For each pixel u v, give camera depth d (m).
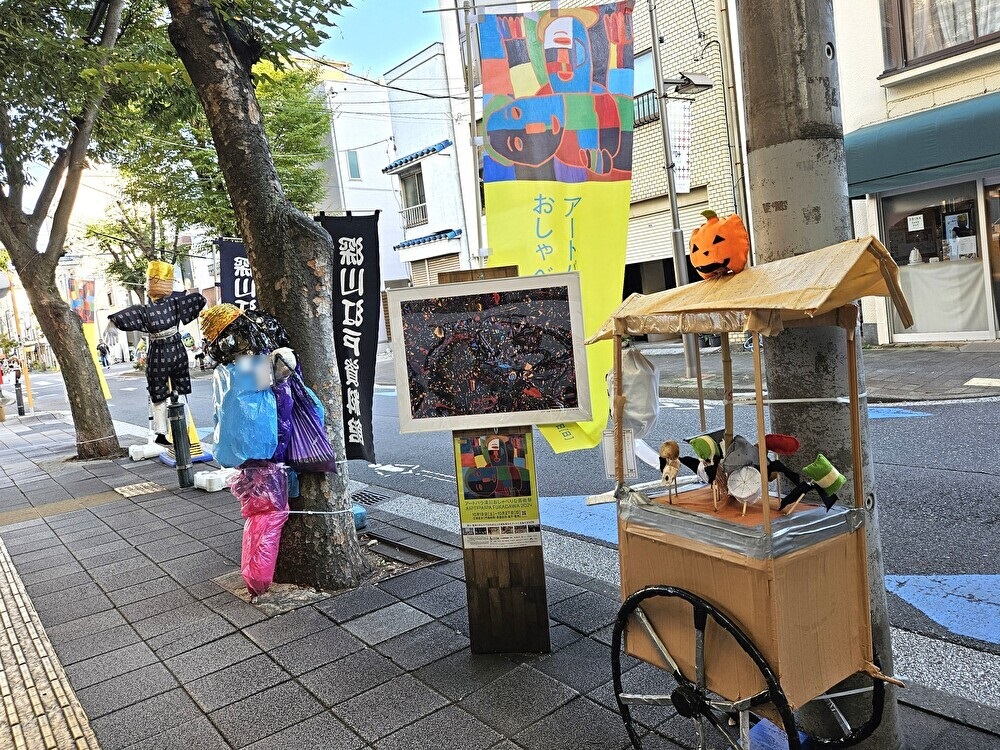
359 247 5.62
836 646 2.23
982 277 10.68
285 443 4.32
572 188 4.80
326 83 26.61
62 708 3.30
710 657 2.24
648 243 16.23
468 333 3.34
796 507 2.28
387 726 2.93
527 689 3.12
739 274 2.29
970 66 10.12
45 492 8.76
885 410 8.10
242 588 4.66
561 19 4.72
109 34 9.15
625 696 2.54
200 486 7.93
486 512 3.41
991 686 2.90
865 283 2.16
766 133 2.39
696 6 13.91
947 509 4.91
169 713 3.18
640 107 15.59
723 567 2.15
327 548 4.48
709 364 12.86
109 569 5.38
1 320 53.78
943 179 10.69
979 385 8.40
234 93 4.44
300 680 3.38
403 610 4.09
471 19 4.68
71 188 10.36
